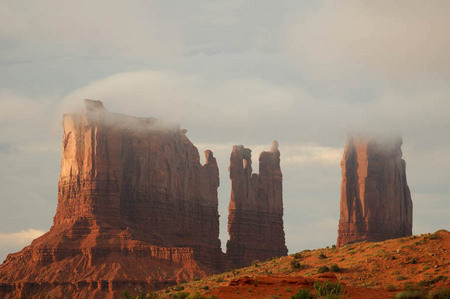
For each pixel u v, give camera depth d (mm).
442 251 105812
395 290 94938
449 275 97688
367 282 101000
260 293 88562
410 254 107000
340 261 113250
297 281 92750
